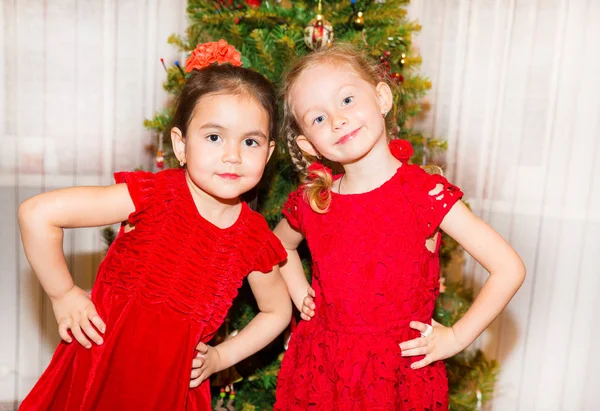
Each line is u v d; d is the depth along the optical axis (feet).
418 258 3.47
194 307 3.35
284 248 3.93
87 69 6.07
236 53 3.67
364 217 3.52
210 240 3.42
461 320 3.53
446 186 3.49
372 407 3.31
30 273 6.16
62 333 3.28
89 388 3.14
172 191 3.40
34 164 6.05
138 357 3.23
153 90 6.17
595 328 6.07
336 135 3.41
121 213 3.33
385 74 3.94
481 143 6.12
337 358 3.43
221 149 3.24
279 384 3.81
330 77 3.45
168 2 6.11
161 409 3.25
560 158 5.92
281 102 4.12
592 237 5.94
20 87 5.94
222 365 3.68
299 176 4.38
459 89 6.10
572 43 5.75
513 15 5.89
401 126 4.86
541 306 6.15
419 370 3.50
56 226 3.15
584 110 5.79
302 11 4.55
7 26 5.83
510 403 6.35
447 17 6.08
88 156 6.17
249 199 4.43
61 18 5.98
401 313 3.45
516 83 5.98
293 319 4.39
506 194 6.13
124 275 3.31
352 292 3.46
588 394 6.14
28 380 6.27
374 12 4.54
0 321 6.20
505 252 3.42
